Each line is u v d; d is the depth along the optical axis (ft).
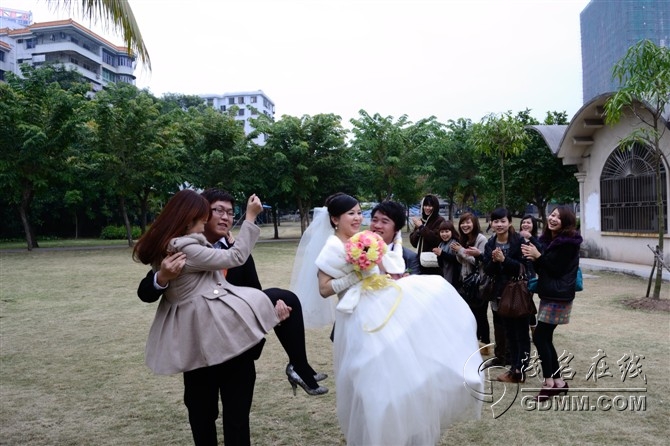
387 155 85.51
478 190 87.97
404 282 10.36
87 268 47.32
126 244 81.35
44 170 65.05
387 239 12.31
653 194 37.45
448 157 87.20
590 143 43.52
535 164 56.65
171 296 9.18
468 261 17.71
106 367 17.93
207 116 78.89
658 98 24.67
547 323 14.23
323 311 12.54
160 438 12.26
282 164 79.30
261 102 304.50
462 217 18.52
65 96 62.49
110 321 25.21
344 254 10.15
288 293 10.66
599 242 43.62
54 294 33.04
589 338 20.43
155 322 9.32
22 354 19.56
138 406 14.32
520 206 72.33
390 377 8.80
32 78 62.85
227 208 11.07
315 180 79.00
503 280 16.06
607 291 31.27
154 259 9.24
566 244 13.75
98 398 14.94
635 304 26.76
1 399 14.88
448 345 9.62
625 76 27.58
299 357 10.49
